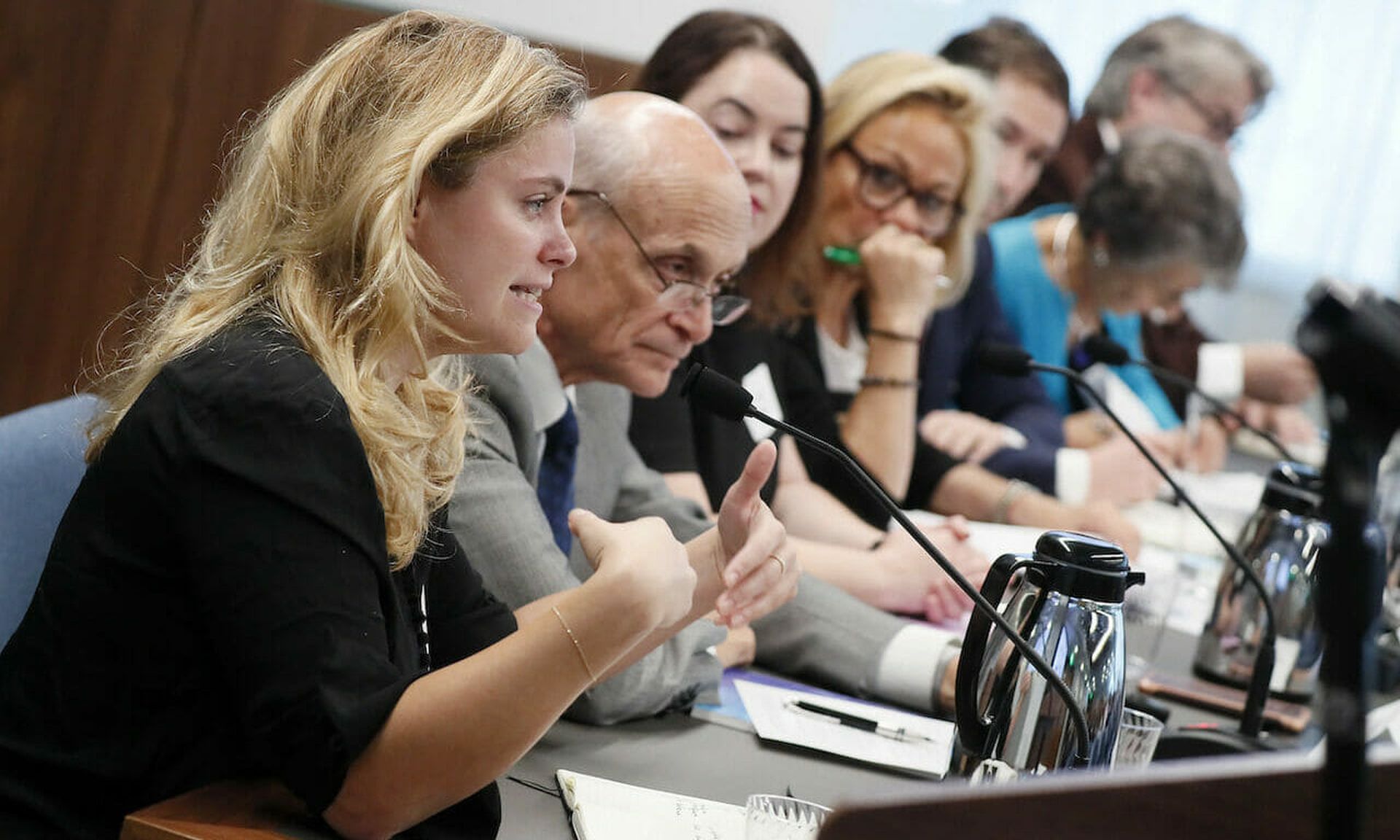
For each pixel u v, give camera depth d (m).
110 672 2.51
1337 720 1.43
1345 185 11.73
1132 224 8.38
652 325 4.09
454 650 3.07
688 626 3.55
